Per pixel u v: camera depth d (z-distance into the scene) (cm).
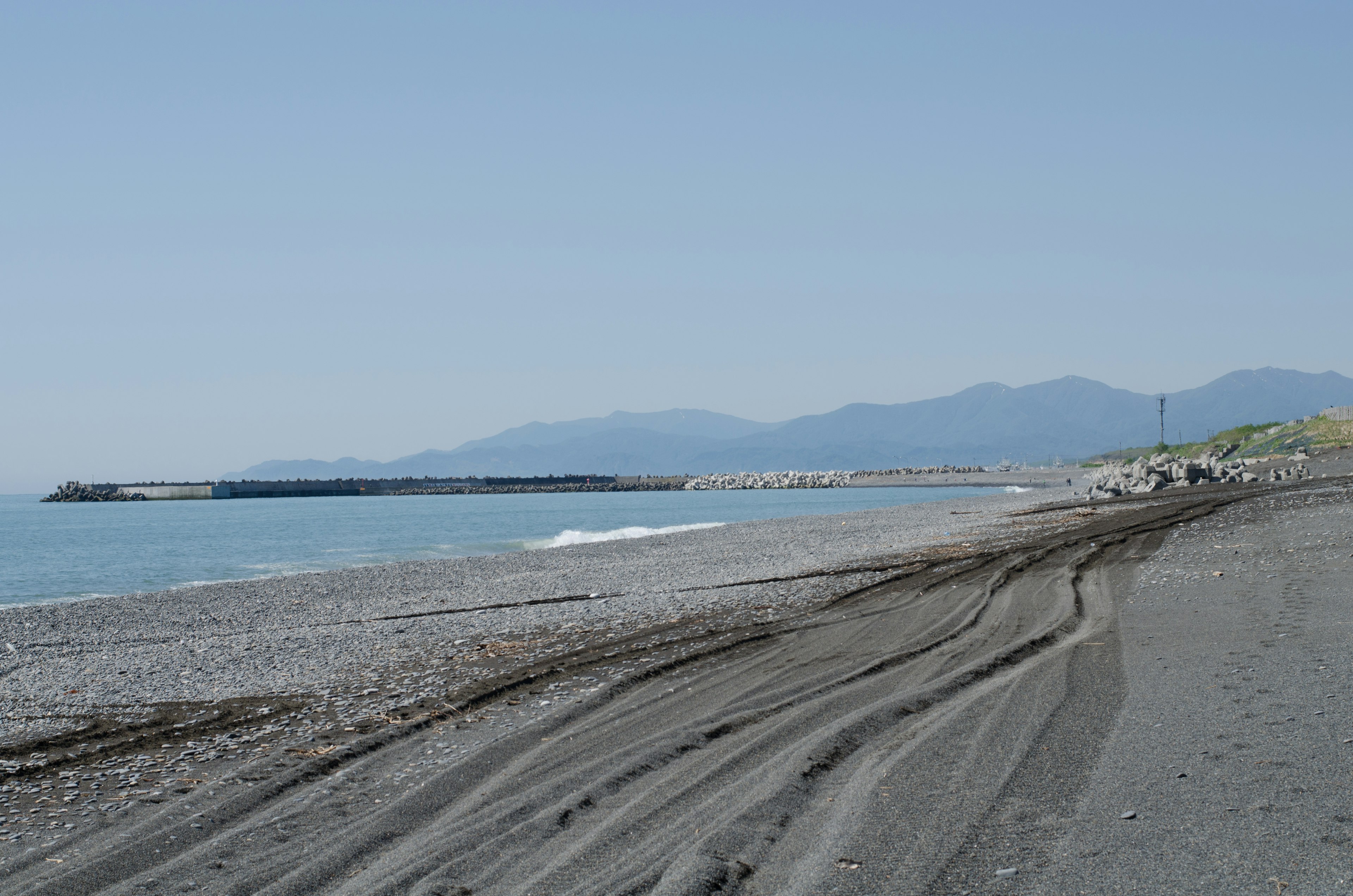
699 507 11069
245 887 650
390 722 1127
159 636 2111
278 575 3925
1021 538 3064
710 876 580
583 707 1125
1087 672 1066
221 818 809
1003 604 1700
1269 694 898
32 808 870
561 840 689
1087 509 4306
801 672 1234
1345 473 5634
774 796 724
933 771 756
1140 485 5569
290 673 1502
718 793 756
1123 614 1473
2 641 2095
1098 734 823
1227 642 1171
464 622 1991
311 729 1119
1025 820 638
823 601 1972
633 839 675
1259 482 5253
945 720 902
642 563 3241
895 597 1928
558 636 1727
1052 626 1420
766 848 630
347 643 1784
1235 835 582
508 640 1717
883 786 725
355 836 732
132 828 798
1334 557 1856
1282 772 682
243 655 1705
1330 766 685
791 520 5572
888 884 553
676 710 1077
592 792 795
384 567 3491
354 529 7662
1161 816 624
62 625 2291
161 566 4481
